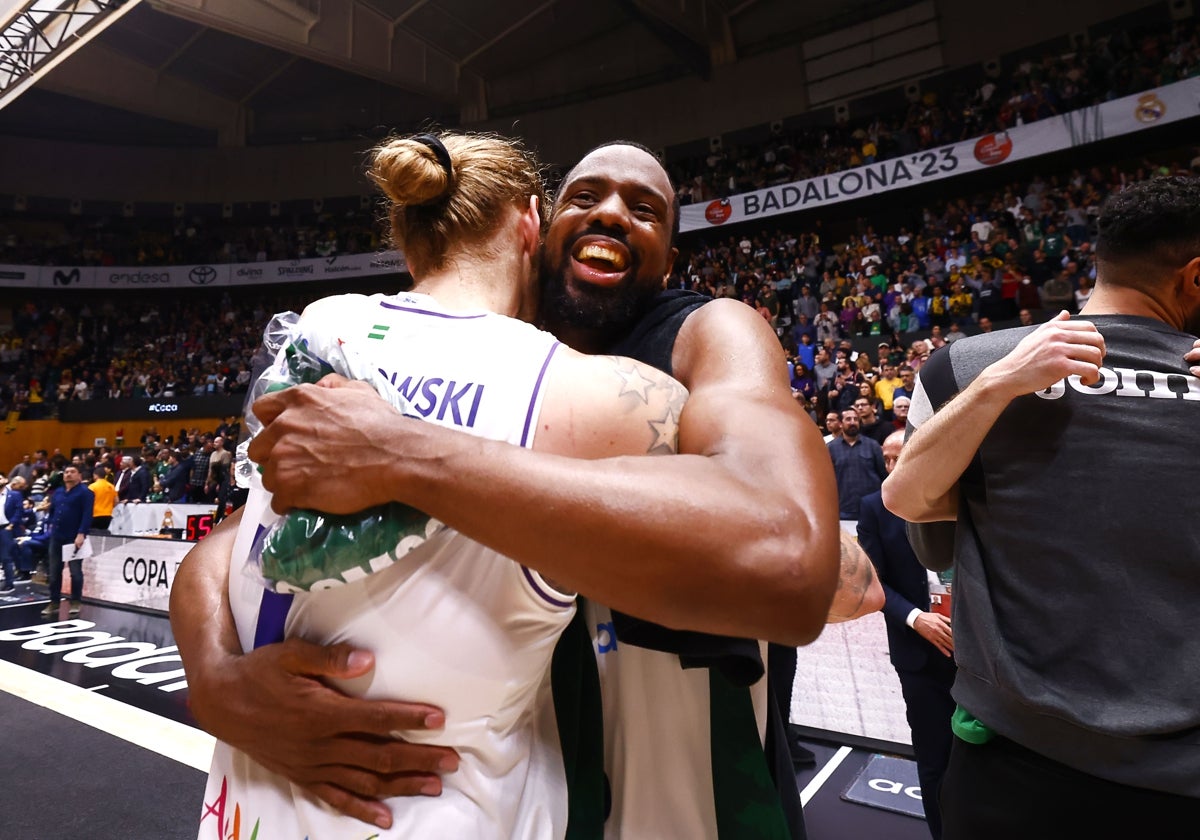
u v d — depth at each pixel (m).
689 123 14.51
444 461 0.48
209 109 16.33
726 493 0.47
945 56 12.26
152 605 6.00
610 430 0.55
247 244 16.53
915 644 2.12
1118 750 0.84
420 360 0.58
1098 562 0.90
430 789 0.53
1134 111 9.46
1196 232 1.00
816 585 0.46
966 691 1.01
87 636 5.19
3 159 15.88
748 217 12.55
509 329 0.60
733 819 0.69
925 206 12.34
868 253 11.14
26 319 15.68
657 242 0.85
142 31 13.99
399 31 14.30
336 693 0.53
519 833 0.57
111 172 16.47
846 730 3.05
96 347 15.71
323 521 0.51
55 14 7.86
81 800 2.58
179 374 14.70
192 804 2.55
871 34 12.88
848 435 4.50
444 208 0.69
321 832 0.53
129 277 15.88
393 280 15.89
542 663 0.59
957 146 10.73
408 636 0.53
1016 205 10.19
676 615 0.46
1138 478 0.91
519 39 14.91
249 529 0.63
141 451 12.11
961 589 1.05
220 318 16.03
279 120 16.92
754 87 13.93
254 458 0.55
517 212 0.73
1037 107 10.44
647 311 0.86
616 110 15.13
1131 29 10.66
